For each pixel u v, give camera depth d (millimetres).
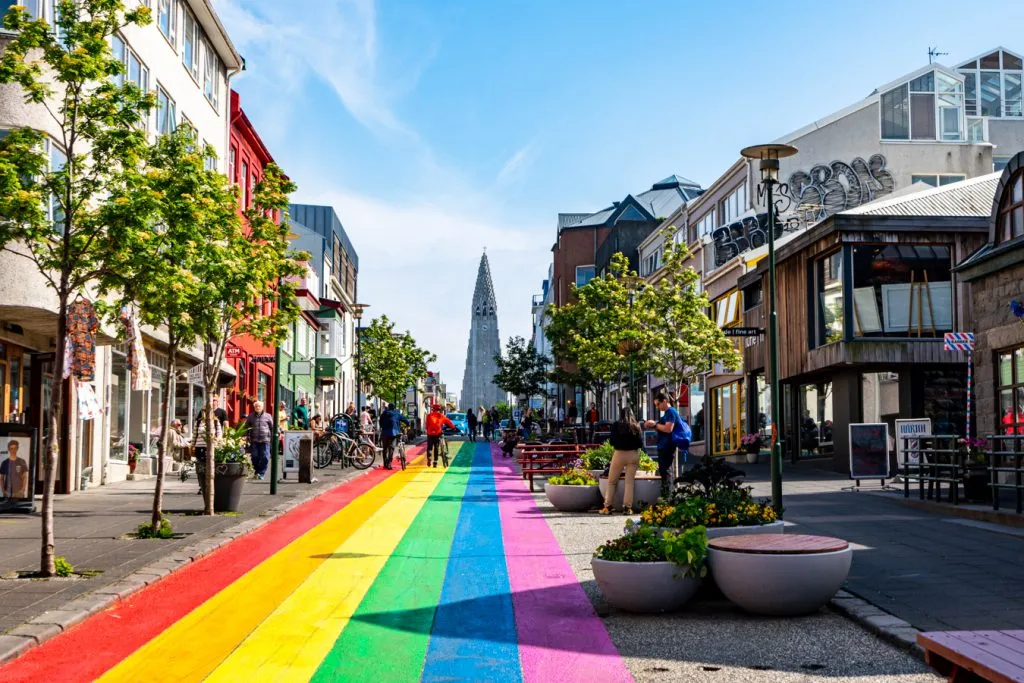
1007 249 17859
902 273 26734
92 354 17766
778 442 14070
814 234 28062
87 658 7105
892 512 15844
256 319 16844
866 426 20812
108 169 11008
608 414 64250
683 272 26312
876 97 40500
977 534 12961
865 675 6484
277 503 18250
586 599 9188
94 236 10609
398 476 26766
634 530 9703
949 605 8375
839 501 17891
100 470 23141
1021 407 18125
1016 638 5570
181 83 28016
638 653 7172
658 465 18875
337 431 33719
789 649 7207
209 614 8578
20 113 17406
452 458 36781
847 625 7945
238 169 36875
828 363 27234
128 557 11414
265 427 25266
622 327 32562
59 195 10758
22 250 17219
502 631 7902
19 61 10406
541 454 24047
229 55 32938
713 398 42094
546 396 73688
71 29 10805
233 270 14211
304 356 57188
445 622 8242
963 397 26797
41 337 20672
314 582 10133
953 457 16281
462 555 11969
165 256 11391
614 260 35188
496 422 70625
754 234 39438
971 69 51469
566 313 48656
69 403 20703
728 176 42844
